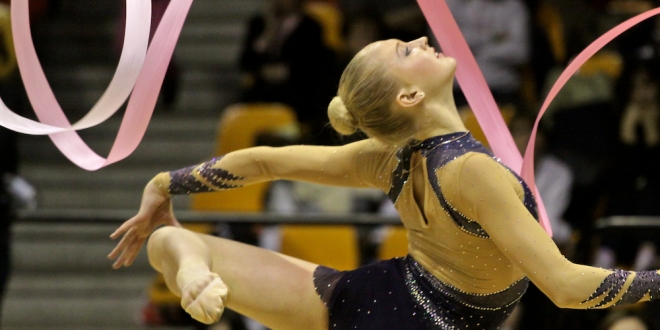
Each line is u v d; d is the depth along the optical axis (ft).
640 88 36.42
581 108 40.27
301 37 45.85
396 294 16.92
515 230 14.99
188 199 46.29
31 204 30.27
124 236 18.62
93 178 48.93
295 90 45.68
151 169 49.83
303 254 33.65
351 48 45.11
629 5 47.34
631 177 36.14
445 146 16.08
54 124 17.71
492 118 19.07
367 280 17.33
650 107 36.32
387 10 53.31
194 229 32.99
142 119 15.90
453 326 16.55
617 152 36.86
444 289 16.63
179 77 53.93
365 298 17.07
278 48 46.29
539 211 17.80
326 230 33.88
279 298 17.69
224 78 55.77
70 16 58.90
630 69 37.01
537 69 47.70
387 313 16.75
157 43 15.61
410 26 45.44
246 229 32.14
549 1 49.67
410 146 16.70
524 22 47.34
